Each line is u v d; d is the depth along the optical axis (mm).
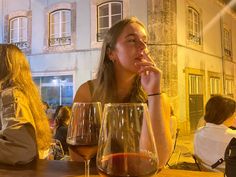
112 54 1622
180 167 2631
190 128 12320
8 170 1188
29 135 1312
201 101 13492
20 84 1553
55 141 4352
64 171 1165
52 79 13000
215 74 15258
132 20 1559
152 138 769
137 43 1500
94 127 994
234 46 18219
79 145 975
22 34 13617
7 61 1573
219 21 16047
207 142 2510
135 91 1688
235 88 18031
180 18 11953
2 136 1280
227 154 1007
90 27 12141
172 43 11359
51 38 12977
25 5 13469
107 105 784
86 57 12250
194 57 13070
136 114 767
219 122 2504
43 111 1651
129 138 755
